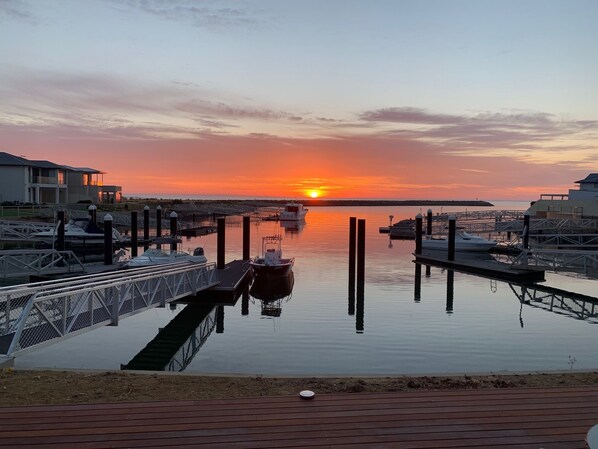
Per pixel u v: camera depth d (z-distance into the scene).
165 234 54.78
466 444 5.55
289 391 7.43
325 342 14.96
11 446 5.34
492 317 18.53
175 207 88.56
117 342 15.02
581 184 66.12
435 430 5.89
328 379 8.12
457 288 24.78
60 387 7.51
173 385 7.69
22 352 9.65
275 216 91.44
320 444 5.50
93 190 76.25
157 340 15.24
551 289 24.81
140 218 62.72
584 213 52.31
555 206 55.91
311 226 76.00
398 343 14.91
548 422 6.16
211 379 8.05
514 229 51.50
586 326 17.23
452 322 17.64
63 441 5.48
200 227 62.19
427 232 53.06
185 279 18.89
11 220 43.19
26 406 6.51
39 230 39.41
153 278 16.16
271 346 14.53
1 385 7.55
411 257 37.91
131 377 8.12
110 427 5.87
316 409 6.51
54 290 11.02
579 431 5.91
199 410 6.44
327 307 20.11
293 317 18.33
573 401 6.87
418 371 12.38
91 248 35.16
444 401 6.84
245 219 32.38
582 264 27.41
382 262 34.97
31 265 23.20
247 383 7.85
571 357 13.70
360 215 119.25
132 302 14.37
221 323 17.41
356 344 14.77
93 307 13.20
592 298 22.44
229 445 5.45
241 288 23.92
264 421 6.11
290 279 25.70
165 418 6.16
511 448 5.47
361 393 7.16
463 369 12.59
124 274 16.34
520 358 13.54
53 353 13.86
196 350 14.12
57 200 65.38
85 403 6.69
